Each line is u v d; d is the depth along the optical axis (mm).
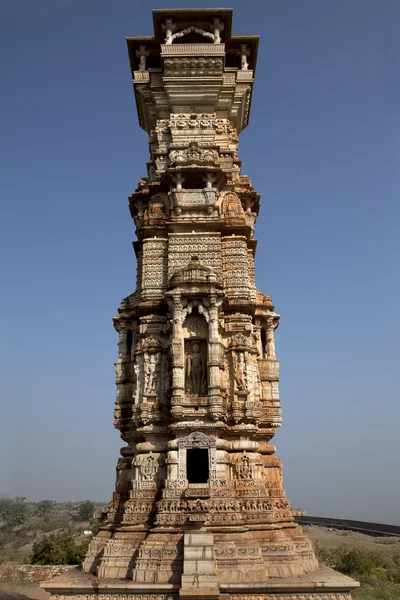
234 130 31281
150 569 19859
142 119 34438
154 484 22906
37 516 149500
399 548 64562
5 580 35406
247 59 34406
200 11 30922
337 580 19828
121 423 26453
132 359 27188
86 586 19344
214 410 22734
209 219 26578
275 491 24969
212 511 21344
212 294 24359
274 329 28891
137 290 28281
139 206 30047
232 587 18953
